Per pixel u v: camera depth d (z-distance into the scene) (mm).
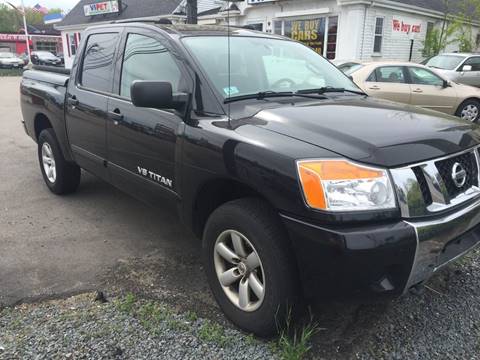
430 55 17219
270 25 17578
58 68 5164
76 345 2514
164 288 3107
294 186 2184
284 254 2303
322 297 2264
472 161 2623
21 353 2445
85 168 4289
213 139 2615
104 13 26203
